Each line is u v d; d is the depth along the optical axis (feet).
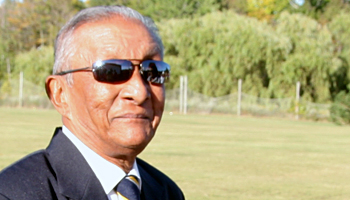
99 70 6.35
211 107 107.65
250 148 44.93
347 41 123.65
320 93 111.04
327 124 88.33
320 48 111.24
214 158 36.86
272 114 104.42
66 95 6.82
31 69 124.67
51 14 178.40
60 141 6.44
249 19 119.03
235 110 106.73
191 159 35.76
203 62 117.39
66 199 5.99
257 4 188.14
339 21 128.36
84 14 6.71
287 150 44.42
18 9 178.70
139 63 6.53
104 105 6.40
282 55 110.73
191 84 114.21
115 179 6.50
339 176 30.83
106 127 6.42
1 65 160.04
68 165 6.23
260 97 110.73
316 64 109.29
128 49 6.52
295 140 55.01
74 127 6.70
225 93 111.55
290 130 70.38
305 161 37.27
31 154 6.32
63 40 6.74
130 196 6.45
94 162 6.53
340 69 115.55
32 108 107.14
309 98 110.52
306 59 108.88
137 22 6.76
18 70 131.75
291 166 34.37
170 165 32.53
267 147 46.39
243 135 59.00
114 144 6.48
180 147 43.50
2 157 32.58
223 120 88.38
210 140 51.24
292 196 24.17
